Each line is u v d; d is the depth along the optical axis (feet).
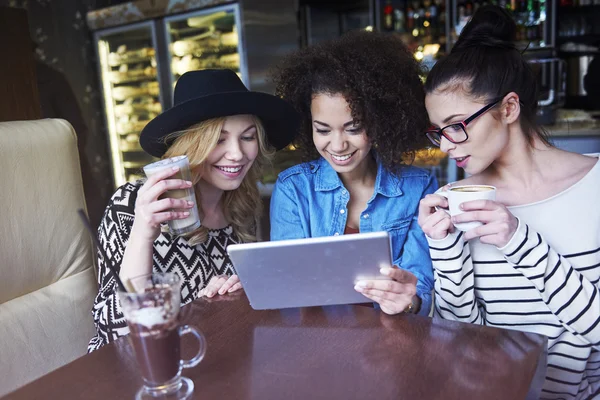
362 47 4.46
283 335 3.19
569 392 3.87
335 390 2.58
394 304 3.34
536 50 13.73
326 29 15.62
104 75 14.38
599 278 3.70
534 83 3.79
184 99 4.50
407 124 4.55
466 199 3.29
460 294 3.85
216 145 4.27
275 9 13.47
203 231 4.47
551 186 3.81
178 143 4.31
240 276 3.27
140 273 3.72
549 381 3.89
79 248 4.86
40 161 4.53
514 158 3.87
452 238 3.70
